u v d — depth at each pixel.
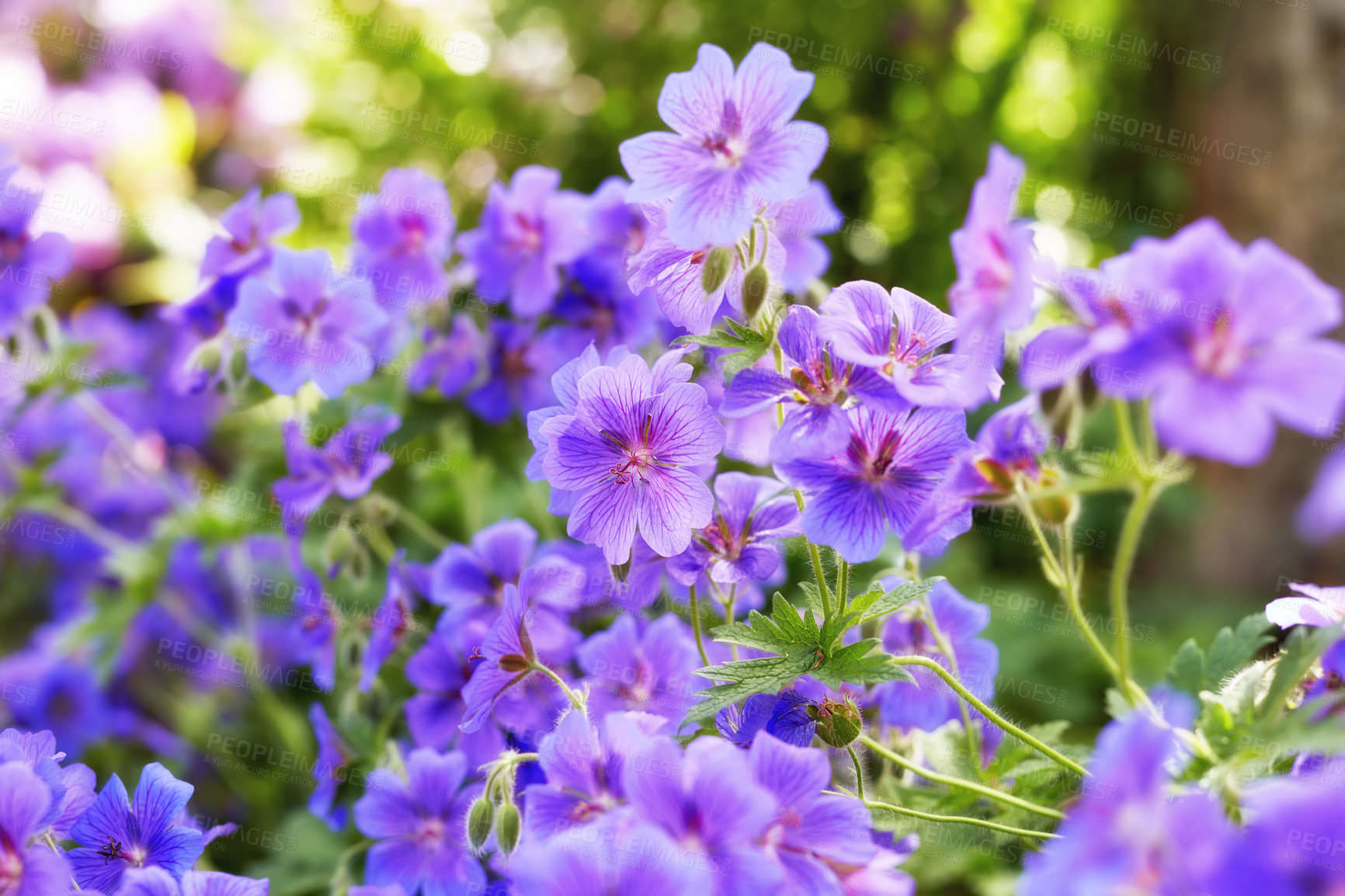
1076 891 0.38
